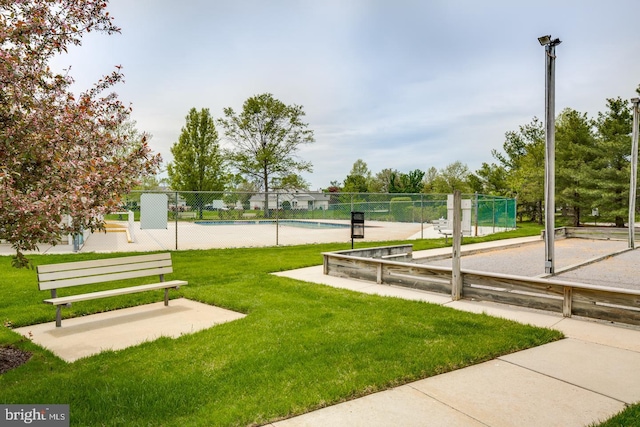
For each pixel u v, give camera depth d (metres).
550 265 8.14
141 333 5.03
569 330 5.00
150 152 4.49
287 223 34.34
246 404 3.03
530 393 3.27
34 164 3.77
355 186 66.25
